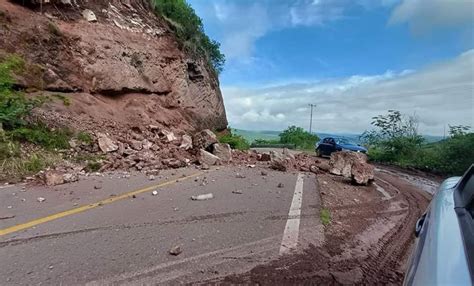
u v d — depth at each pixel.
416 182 14.27
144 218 5.40
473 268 1.52
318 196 8.03
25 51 11.76
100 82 14.20
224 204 6.59
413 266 2.08
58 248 4.06
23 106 9.60
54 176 7.37
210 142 14.64
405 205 8.73
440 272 1.56
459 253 1.68
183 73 20.06
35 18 12.76
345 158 12.81
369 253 4.89
